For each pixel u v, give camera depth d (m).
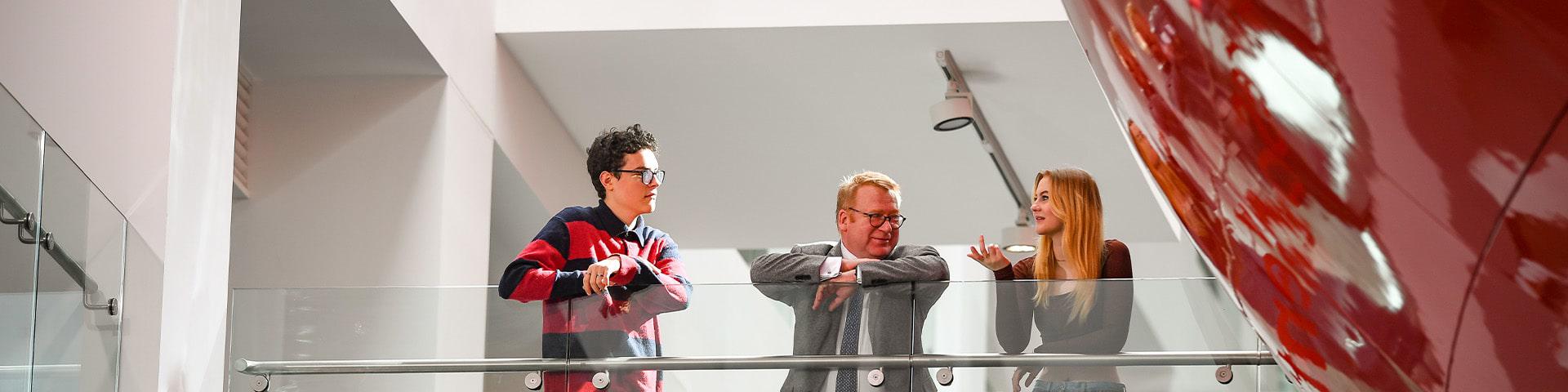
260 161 5.48
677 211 9.38
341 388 3.13
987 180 8.51
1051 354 3.06
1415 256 0.57
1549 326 0.54
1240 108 0.61
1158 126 0.71
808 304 3.12
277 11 4.84
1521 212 0.51
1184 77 0.63
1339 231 0.60
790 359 3.09
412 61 5.33
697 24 6.07
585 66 6.61
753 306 3.12
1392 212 0.56
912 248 3.27
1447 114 0.50
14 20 3.41
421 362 3.14
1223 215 0.71
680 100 7.11
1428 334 0.61
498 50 6.26
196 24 3.55
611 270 3.10
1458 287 0.56
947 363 3.07
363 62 5.36
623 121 7.38
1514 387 0.59
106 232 3.10
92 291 3.03
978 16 5.89
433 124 5.45
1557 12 0.45
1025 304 3.09
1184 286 3.07
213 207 3.57
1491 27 0.47
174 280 3.34
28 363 2.71
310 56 5.31
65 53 3.41
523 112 6.66
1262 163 0.62
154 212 3.33
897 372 3.07
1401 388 0.67
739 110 7.28
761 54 6.40
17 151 2.70
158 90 3.42
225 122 3.67
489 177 6.05
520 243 7.42
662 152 8.08
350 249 5.37
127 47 3.43
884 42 6.18
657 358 3.10
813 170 8.36
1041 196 3.25
